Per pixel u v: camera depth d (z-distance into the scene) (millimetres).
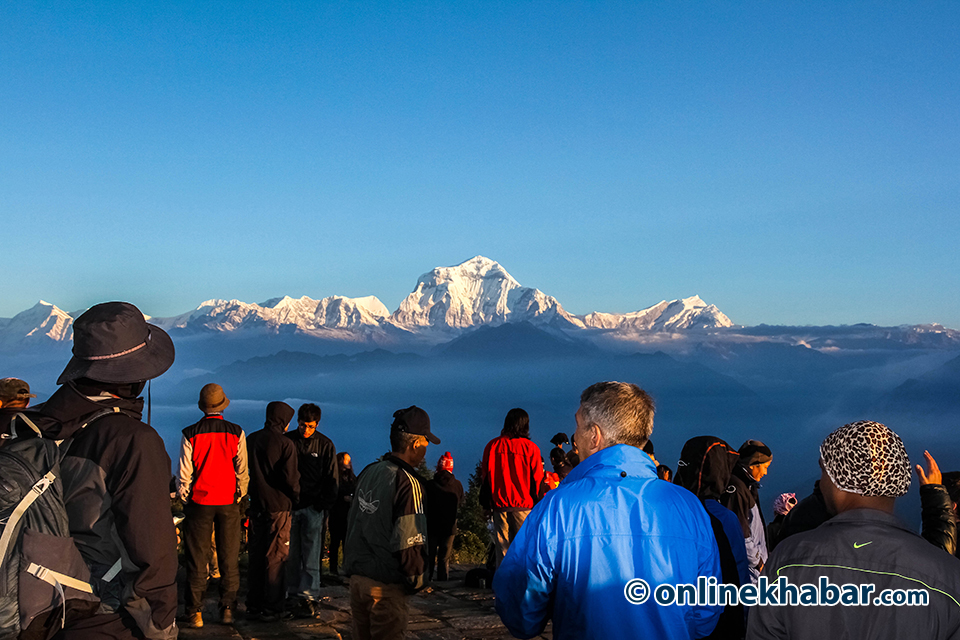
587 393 3596
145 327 3436
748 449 6508
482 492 9484
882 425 2857
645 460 3400
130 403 3258
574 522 3217
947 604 2545
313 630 7477
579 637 3178
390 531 5188
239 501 7660
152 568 2945
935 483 4293
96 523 2977
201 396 7602
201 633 7293
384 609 5211
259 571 7773
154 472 3020
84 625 2924
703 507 3385
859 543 2668
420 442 5371
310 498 8148
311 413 8258
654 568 3127
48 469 2953
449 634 7422
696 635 3291
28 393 5371
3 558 2781
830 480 2910
